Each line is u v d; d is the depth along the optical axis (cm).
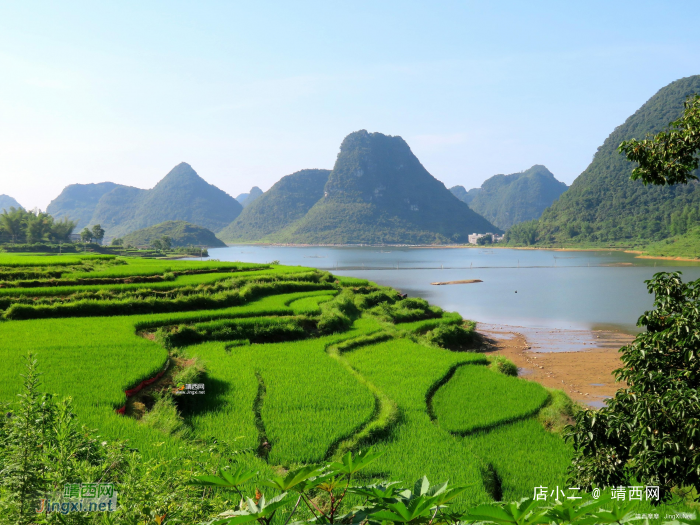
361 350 2917
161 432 1328
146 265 6181
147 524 507
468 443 1608
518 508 262
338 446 1485
